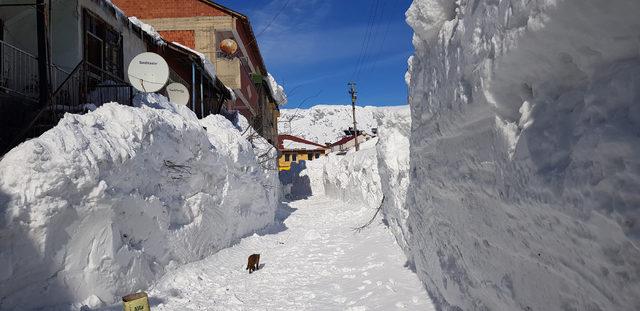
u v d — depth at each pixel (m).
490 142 3.14
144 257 6.98
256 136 16.94
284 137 56.72
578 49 2.08
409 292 6.32
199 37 20.97
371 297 6.47
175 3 21.23
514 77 2.62
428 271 6.05
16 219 4.57
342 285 7.54
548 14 2.04
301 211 23.75
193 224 8.98
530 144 2.40
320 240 12.78
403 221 8.58
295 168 42.97
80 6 9.22
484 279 3.61
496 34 2.66
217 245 10.18
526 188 2.44
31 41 8.93
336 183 28.44
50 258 5.00
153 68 9.53
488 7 2.85
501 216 3.02
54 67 8.21
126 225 6.58
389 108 10.67
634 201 1.66
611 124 1.79
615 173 1.74
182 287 7.45
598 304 2.08
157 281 7.19
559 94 2.34
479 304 3.86
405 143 9.78
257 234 13.48
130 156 6.64
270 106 33.53
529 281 2.79
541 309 2.66
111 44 10.69
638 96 1.73
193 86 13.85
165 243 7.76
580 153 1.96
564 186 2.04
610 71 1.92
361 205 20.20
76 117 6.11
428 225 5.74
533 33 2.20
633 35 1.80
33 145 4.91
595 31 1.92
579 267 2.16
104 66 10.26
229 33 21.66
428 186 5.46
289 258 10.41
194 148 9.23
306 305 6.59
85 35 9.38
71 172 5.20
